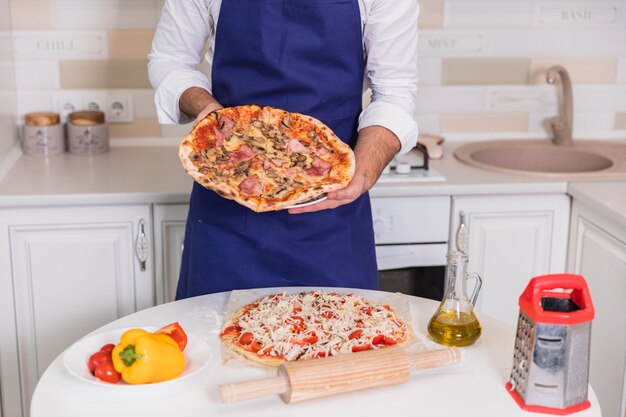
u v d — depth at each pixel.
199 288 1.79
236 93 1.75
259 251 1.75
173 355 1.28
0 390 2.27
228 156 1.55
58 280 2.23
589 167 2.67
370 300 1.59
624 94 2.81
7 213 2.15
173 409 1.22
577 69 2.78
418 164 2.47
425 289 2.38
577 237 2.32
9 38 2.49
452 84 2.75
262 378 1.29
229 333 1.44
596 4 2.72
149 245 2.23
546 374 1.23
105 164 2.44
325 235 1.77
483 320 1.54
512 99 2.78
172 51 1.85
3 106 2.37
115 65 2.60
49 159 2.49
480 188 2.27
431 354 1.32
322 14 1.68
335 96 1.74
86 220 2.19
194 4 1.76
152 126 2.66
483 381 1.32
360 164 1.57
